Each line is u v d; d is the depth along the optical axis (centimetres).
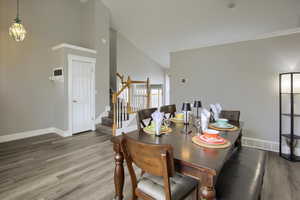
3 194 183
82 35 492
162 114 171
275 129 319
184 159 114
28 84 394
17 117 379
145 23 544
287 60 306
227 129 192
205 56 400
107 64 499
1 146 330
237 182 133
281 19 417
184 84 434
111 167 247
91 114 454
